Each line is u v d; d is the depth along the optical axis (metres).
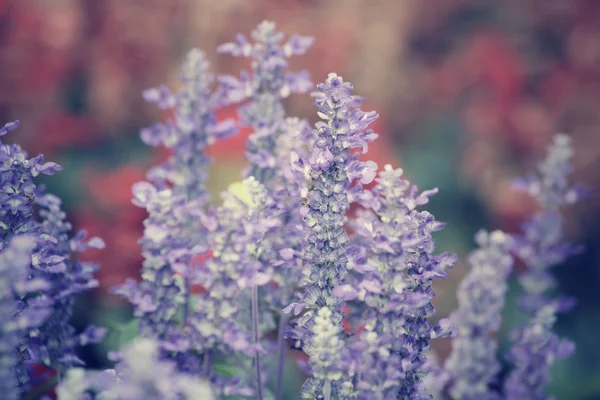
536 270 0.80
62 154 1.27
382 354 0.59
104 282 0.94
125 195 1.01
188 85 0.71
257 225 0.60
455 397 0.72
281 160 0.67
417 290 0.60
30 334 0.62
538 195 0.80
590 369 1.23
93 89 1.37
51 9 1.37
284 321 0.67
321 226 0.61
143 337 0.61
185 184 0.70
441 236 1.27
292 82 0.69
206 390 0.54
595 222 1.39
